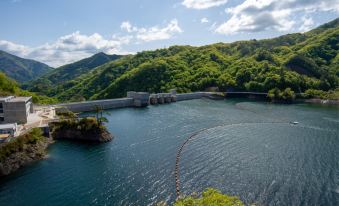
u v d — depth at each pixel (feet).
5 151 310.04
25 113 428.15
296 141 404.16
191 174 289.53
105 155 353.10
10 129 342.64
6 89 634.02
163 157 342.44
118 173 296.92
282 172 292.20
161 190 257.14
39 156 344.08
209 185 263.90
